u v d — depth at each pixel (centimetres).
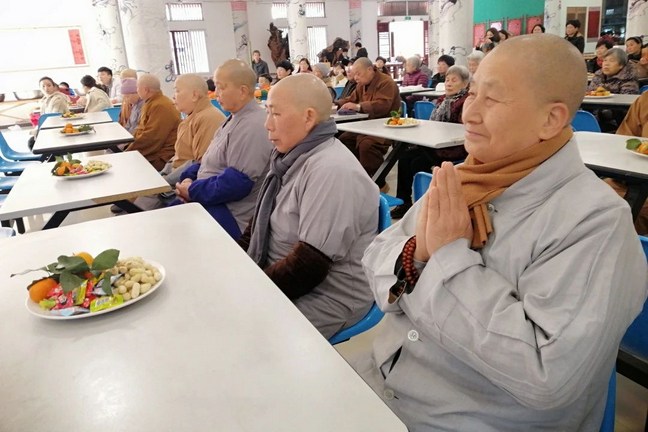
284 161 159
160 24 823
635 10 859
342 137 477
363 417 66
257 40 1572
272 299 100
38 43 1191
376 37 1756
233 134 236
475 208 91
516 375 77
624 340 125
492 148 88
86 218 403
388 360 107
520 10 1295
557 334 74
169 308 99
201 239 139
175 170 308
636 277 80
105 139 413
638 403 161
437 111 405
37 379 79
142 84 408
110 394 74
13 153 475
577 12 1238
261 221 165
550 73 79
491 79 84
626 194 213
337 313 153
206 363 80
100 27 869
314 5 1622
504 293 83
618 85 508
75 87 1252
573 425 89
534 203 87
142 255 128
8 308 104
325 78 755
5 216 188
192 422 67
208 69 1530
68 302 99
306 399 70
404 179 392
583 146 251
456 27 1007
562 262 79
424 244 94
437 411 94
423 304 88
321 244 142
